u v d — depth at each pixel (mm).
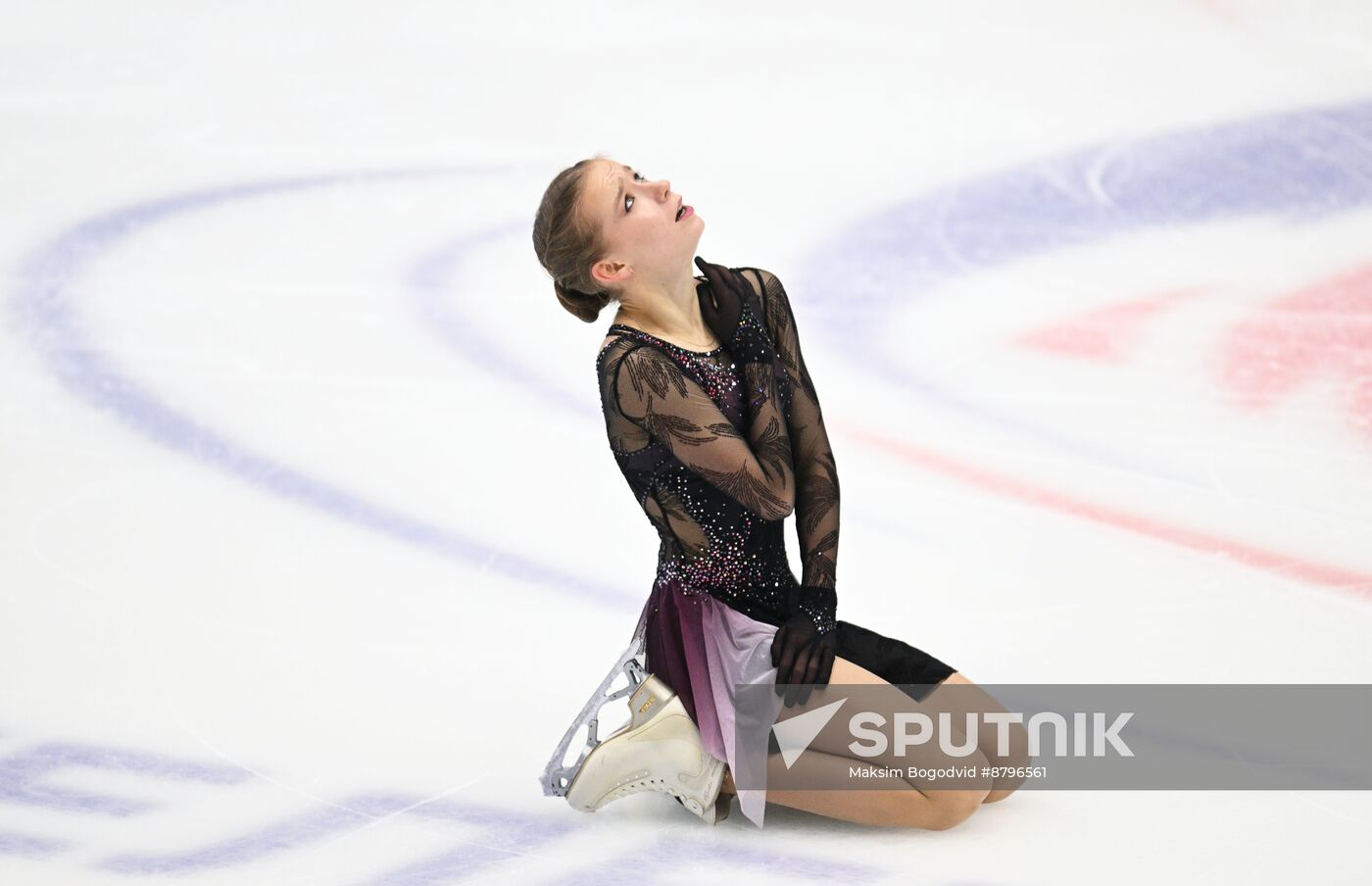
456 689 16141
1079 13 39688
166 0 42469
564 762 14430
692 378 12938
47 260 31891
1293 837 12461
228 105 38281
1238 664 15961
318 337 28609
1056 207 32062
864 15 40656
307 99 38469
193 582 19172
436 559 19797
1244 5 38781
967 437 23125
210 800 13625
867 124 35969
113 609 18359
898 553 19219
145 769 14258
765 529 13383
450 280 30922
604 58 39562
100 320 29453
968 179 33438
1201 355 25734
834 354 26688
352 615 18125
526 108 37688
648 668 13383
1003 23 39625
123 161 36156
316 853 12586
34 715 15477
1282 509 20172
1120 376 25141
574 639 17406
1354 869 11875
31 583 19172
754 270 13875
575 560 19688
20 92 38719
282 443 24125
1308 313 27078
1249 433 22781
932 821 12789
